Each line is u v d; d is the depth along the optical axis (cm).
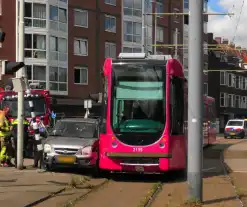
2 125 1548
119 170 1284
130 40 5184
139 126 1275
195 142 950
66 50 4462
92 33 4731
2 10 4081
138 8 5288
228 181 1311
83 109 4531
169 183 1282
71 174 1378
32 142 1666
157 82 1298
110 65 1320
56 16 4362
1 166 1554
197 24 960
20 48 1470
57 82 4341
